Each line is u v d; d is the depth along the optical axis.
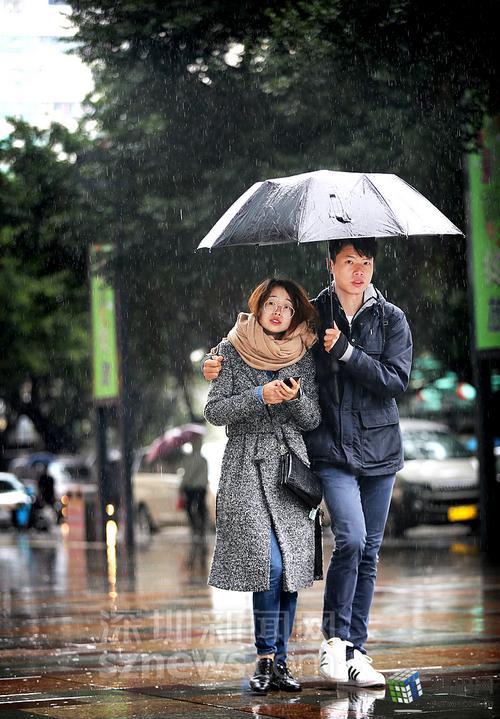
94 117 54.06
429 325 65.62
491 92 46.53
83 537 77.06
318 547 19.72
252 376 19.83
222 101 51.03
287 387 18.94
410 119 47.62
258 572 19.14
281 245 55.28
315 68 47.69
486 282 53.66
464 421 111.56
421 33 45.12
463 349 66.88
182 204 54.41
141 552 63.78
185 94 51.91
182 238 56.75
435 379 89.19
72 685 20.30
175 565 52.59
